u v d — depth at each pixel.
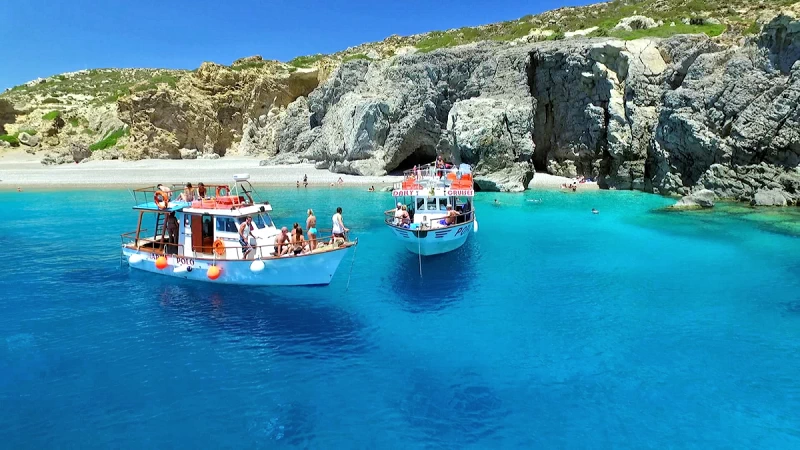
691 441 10.97
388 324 17.05
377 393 12.87
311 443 10.94
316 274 19.70
